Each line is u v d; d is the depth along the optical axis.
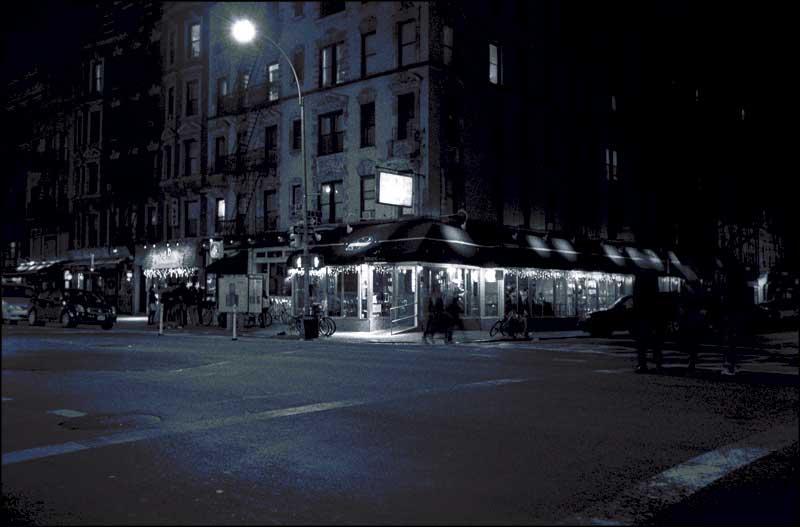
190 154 40.50
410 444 6.92
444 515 4.72
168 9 22.05
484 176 32.25
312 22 32.41
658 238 45.78
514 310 26.72
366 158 31.33
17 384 11.55
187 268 40.06
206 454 6.50
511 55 34.44
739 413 8.65
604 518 4.67
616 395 10.22
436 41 29.80
